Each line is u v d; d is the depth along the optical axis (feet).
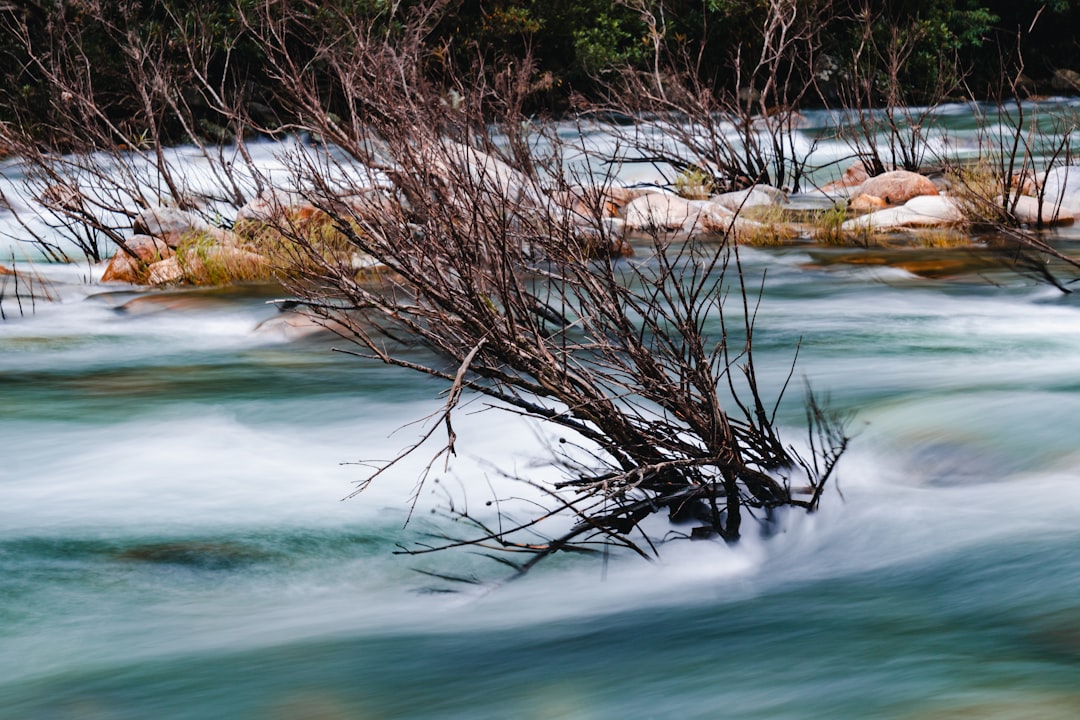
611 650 13.53
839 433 21.09
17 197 59.36
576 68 106.11
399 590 16.34
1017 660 12.30
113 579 16.71
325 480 20.66
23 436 23.82
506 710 12.02
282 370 28.99
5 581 16.56
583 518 16.96
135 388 27.76
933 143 78.18
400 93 31.09
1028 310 35.17
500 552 17.34
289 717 12.17
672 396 17.62
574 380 17.74
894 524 17.17
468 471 20.65
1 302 38.78
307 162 29.01
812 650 13.04
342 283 19.48
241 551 17.62
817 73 106.52
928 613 13.98
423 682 12.89
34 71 74.33
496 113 38.11
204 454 22.35
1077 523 16.62
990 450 20.40
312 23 51.11
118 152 52.11
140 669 13.73
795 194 63.77
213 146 79.56
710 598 15.38
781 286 40.09
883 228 50.70
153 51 73.77
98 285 42.06
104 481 20.89
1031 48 130.82
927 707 11.26
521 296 18.71
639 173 67.51
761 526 17.61
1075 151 71.00
